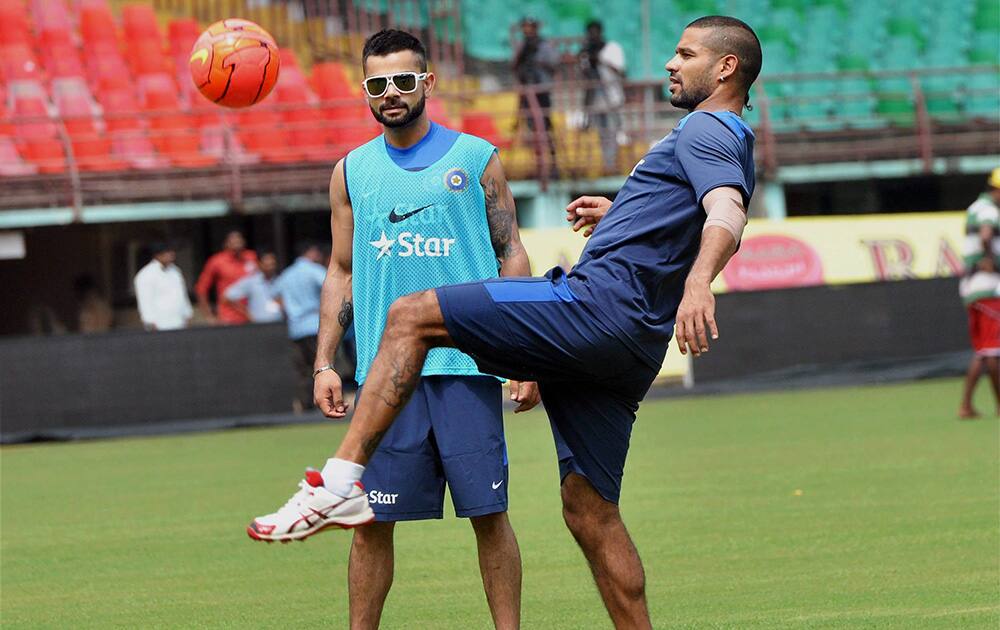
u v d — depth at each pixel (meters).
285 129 24.86
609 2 31.38
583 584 8.16
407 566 8.97
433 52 29.48
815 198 29.61
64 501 12.81
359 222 6.41
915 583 7.75
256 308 22.27
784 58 30.16
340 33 30.03
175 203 24.17
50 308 25.89
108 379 19.95
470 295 5.51
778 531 9.56
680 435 15.91
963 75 30.73
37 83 25.75
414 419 6.23
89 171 24.14
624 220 5.71
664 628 6.96
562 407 5.84
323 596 8.14
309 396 21.73
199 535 10.52
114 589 8.58
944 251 23.39
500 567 6.34
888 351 22.22
